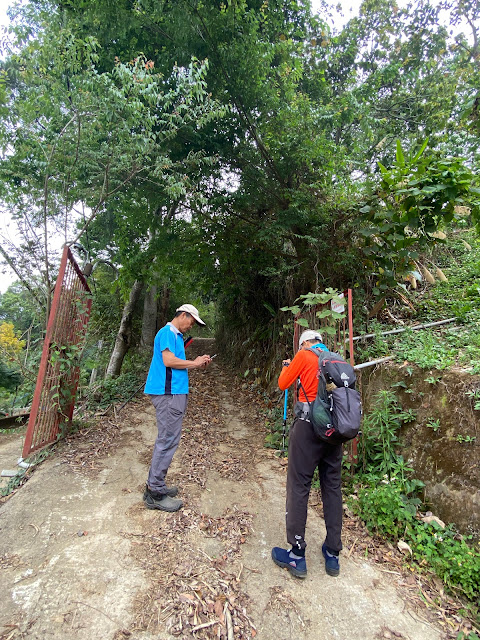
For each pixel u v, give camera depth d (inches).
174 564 101.1
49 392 167.0
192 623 83.4
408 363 153.9
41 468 152.2
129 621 82.5
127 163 180.7
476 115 179.0
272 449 189.8
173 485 145.0
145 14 199.3
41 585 90.8
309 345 116.6
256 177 232.2
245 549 110.7
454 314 201.6
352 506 132.1
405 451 140.1
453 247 275.4
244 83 202.8
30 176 202.5
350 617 89.4
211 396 293.4
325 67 297.1
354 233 212.5
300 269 252.1
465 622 91.0
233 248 290.2
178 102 199.5
